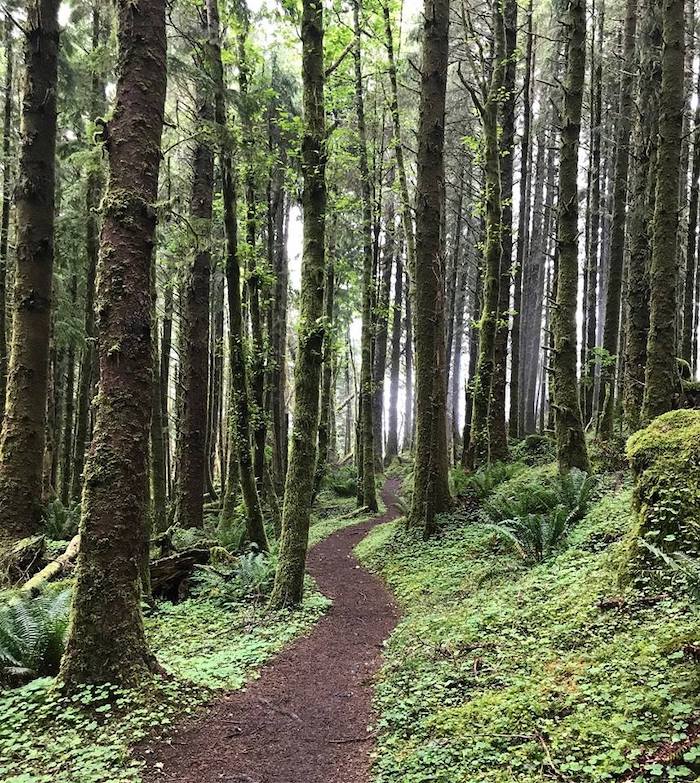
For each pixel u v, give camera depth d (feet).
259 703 18.69
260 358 48.93
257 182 46.06
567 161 36.35
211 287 72.49
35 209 32.71
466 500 44.24
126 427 18.26
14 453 31.96
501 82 47.83
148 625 26.91
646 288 40.52
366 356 65.51
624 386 49.52
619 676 14.60
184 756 15.29
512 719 14.53
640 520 20.57
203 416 46.65
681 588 17.49
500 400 51.98
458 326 111.96
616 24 72.43
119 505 18.06
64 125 46.73
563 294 36.86
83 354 53.67
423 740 15.29
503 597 23.93
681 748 10.96
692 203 49.49
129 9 19.04
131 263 18.54
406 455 117.70
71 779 13.61
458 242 85.05
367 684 20.65
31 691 17.48
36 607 20.11
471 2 69.62
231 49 42.63
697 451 20.54
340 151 56.29
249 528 38.63
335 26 49.47
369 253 62.64
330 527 61.21
